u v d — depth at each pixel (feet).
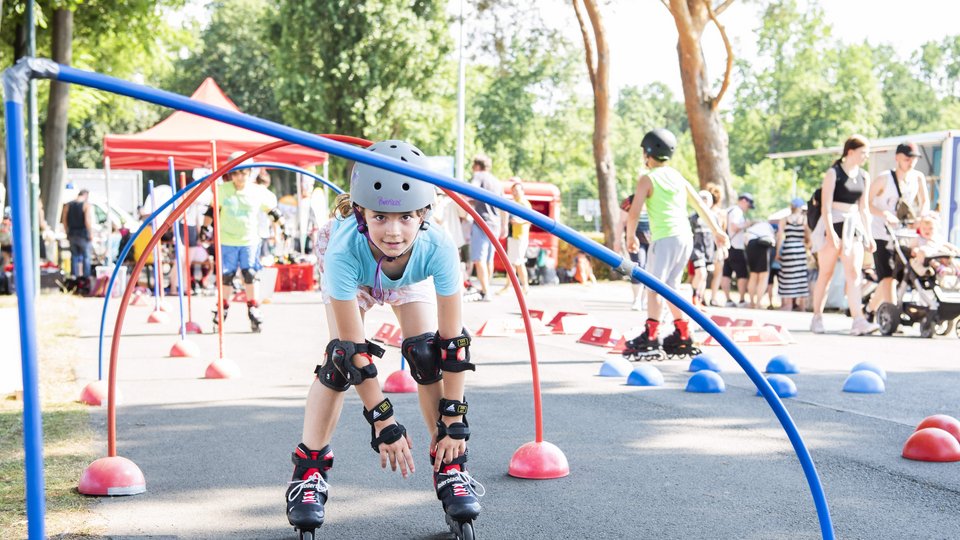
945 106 305.73
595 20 80.18
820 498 9.64
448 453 11.89
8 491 14.30
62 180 65.26
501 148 233.96
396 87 135.64
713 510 13.38
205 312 46.47
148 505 13.75
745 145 240.73
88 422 19.71
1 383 22.77
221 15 201.57
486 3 88.63
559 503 13.78
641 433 18.52
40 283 56.49
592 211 150.00
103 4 73.82
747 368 9.60
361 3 132.98
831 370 26.96
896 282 39.70
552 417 20.18
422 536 12.38
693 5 68.59
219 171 14.02
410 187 10.69
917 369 27.22
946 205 56.18
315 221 63.05
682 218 28.48
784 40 226.99
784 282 49.44
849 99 226.17
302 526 11.82
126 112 135.44
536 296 58.80
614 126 331.57
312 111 136.77
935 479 14.96
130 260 61.52
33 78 7.22
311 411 12.03
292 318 43.70
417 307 12.30
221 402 22.08
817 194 37.42
